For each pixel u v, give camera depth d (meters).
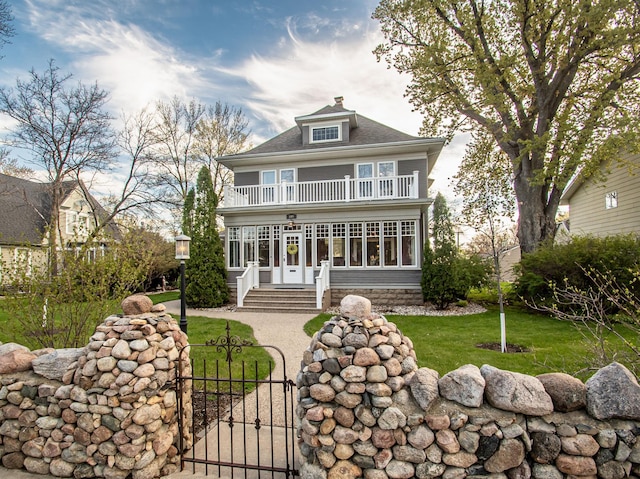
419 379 2.30
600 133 10.83
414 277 13.09
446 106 13.74
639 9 9.97
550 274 9.86
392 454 2.22
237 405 4.21
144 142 19.88
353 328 2.42
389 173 14.91
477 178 10.82
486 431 2.15
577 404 2.14
